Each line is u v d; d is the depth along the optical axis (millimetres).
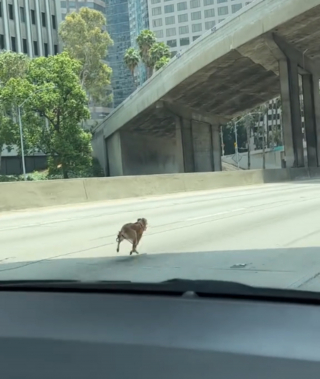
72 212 19000
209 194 26125
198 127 65562
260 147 137625
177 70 49375
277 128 129375
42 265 6172
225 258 6488
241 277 4707
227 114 68250
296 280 4492
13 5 84438
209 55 43969
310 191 25062
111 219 15719
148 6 156250
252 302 3432
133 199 24938
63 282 4234
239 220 13797
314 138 49375
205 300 3521
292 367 2816
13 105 56750
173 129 73188
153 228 12602
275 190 27125
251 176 35875
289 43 42406
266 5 37656
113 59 167250
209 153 68000
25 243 11172
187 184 29984
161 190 28047
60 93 57469
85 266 5898
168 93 53156
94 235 12031
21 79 58938
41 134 57781
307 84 49406
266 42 40156
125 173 70688
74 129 58125
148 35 96688
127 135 71438
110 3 178375
